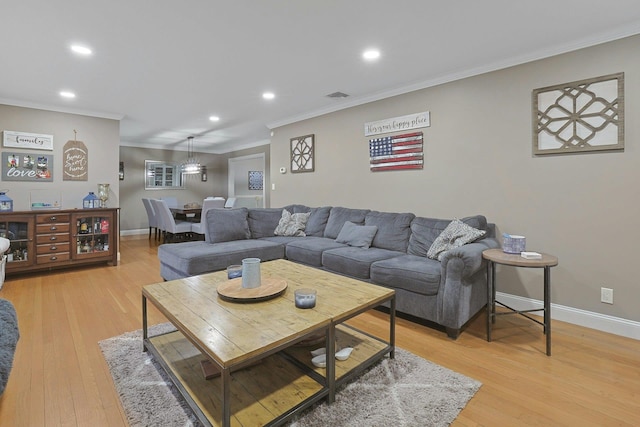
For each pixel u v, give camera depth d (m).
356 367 1.82
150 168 8.16
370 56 2.87
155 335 2.29
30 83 3.48
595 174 2.51
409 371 1.90
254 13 2.18
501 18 2.25
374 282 2.83
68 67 3.06
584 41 2.50
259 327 1.50
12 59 2.87
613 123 2.42
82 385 1.76
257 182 8.27
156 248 5.93
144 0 2.01
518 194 2.89
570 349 2.21
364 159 4.16
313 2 2.06
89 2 2.03
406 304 2.61
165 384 1.76
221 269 3.31
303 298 1.71
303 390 1.62
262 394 1.58
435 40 2.57
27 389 1.72
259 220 4.37
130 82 3.48
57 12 2.13
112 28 2.36
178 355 1.95
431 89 3.47
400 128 3.75
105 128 4.80
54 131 4.39
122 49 2.70
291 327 1.50
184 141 7.64
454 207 3.32
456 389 1.73
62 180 4.45
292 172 5.27
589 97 2.51
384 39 2.55
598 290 2.52
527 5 2.09
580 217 2.58
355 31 2.43
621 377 1.87
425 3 2.07
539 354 2.14
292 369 1.81
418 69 3.16
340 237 3.74
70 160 4.51
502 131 2.97
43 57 2.84
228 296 1.83
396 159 3.79
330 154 4.62
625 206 2.39
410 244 3.27
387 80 3.47
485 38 2.53
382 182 3.97
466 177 3.22
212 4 2.07
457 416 1.54
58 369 1.91
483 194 3.11
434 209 3.48
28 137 4.20
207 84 3.58
